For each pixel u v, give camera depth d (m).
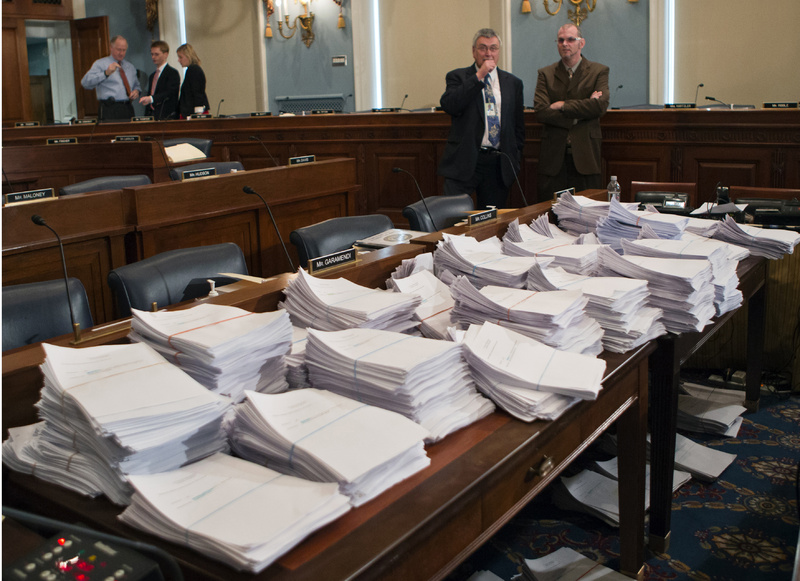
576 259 2.17
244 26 9.52
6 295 1.86
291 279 1.90
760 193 3.66
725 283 2.25
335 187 4.87
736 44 6.69
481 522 1.22
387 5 8.52
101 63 8.25
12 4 9.22
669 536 2.13
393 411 1.31
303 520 0.98
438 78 8.37
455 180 4.96
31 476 1.21
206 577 0.93
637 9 7.11
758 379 3.00
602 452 2.68
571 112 4.78
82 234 3.40
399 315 1.72
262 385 1.42
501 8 7.71
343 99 8.98
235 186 4.12
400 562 1.05
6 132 6.86
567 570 1.94
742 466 2.60
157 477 1.09
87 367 1.26
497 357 1.51
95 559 0.80
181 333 1.37
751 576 2.00
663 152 5.15
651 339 1.87
